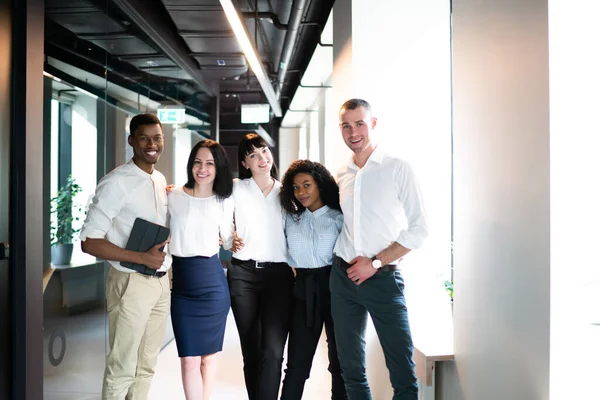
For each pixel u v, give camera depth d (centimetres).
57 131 325
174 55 707
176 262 327
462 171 254
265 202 323
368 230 271
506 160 207
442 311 370
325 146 1341
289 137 1930
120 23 468
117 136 455
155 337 305
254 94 1650
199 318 323
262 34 856
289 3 679
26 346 248
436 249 403
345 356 283
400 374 266
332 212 307
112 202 278
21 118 248
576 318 178
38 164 259
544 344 180
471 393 245
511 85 203
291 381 308
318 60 881
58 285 323
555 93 176
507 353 208
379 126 409
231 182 323
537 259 184
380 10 411
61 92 332
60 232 327
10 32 245
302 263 308
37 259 258
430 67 413
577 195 177
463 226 253
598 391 178
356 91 408
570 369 178
